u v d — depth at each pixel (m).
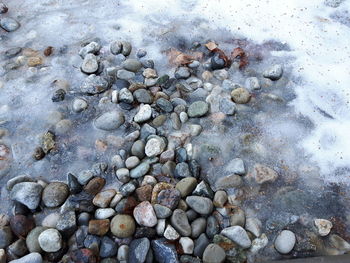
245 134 0.59
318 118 0.61
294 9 0.76
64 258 0.48
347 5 0.76
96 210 0.52
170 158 0.56
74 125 0.61
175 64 0.68
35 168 0.57
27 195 0.52
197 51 0.70
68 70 0.69
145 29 0.74
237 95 0.62
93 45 0.70
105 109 0.62
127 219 0.50
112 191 0.53
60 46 0.72
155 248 0.48
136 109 0.62
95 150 0.58
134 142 0.58
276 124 0.60
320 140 0.58
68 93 0.65
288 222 0.51
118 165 0.56
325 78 0.65
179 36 0.73
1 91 0.66
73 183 0.53
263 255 0.48
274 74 0.65
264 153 0.57
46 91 0.65
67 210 0.51
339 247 0.48
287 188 0.54
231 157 0.57
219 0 0.78
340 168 0.55
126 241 0.49
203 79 0.66
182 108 0.61
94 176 0.55
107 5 0.80
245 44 0.71
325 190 0.53
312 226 0.50
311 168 0.55
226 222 0.50
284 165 0.56
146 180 0.54
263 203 0.52
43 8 0.79
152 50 0.71
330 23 0.73
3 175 0.56
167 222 0.50
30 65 0.69
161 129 0.59
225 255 0.47
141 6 0.79
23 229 0.50
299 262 0.45
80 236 0.50
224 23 0.74
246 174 0.55
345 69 0.66
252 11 0.76
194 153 0.57
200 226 0.50
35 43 0.73
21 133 0.60
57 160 0.57
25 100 0.64
